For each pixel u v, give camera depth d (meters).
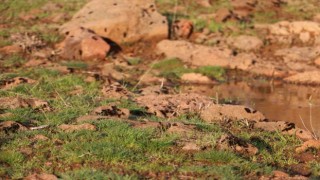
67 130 32.44
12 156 27.75
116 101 43.53
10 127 32.19
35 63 64.56
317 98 54.62
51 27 79.69
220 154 28.42
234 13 86.06
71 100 42.84
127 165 27.25
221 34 78.38
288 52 72.25
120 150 28.52
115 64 66.94
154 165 27.19
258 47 74.44
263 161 29.42
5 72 58.56
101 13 76.81
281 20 84.38
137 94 48.81
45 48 72.69
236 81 63.81
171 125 33.84
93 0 81.25
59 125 33.94
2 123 32.38
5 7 89.88
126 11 76.00
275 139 34.75
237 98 53.94
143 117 38.62
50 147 29.53
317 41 75.50
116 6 77.56
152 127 33.03
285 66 68.62
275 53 72.81
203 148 29.97
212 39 76.88
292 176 26.97
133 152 28.94
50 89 49.09
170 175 26.22
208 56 69.75
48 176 25.70
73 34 72.88
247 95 55.69
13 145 29.64
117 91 47.91
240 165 27.67
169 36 77.25
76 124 34.00
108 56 69.88
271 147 32.59
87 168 26.62
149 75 62.84
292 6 91.56
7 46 71.25
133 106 41.97
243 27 80.25
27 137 31.03
